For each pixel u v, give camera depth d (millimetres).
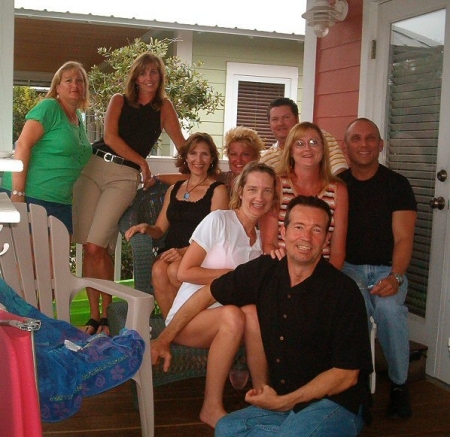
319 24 4715
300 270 2523
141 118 4055
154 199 4020
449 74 3844
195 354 3023
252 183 3086
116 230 4160
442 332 3816
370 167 3559
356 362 2422
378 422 3211
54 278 3197
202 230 3096
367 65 4598
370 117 4605
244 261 3137
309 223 2451
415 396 3590
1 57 4008
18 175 3693
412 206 3510
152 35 8336
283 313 2547
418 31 4184
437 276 3881
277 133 4180
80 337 2830
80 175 4129
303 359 2539
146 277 3621
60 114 3830
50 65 11328
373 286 3381
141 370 2752
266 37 7660
